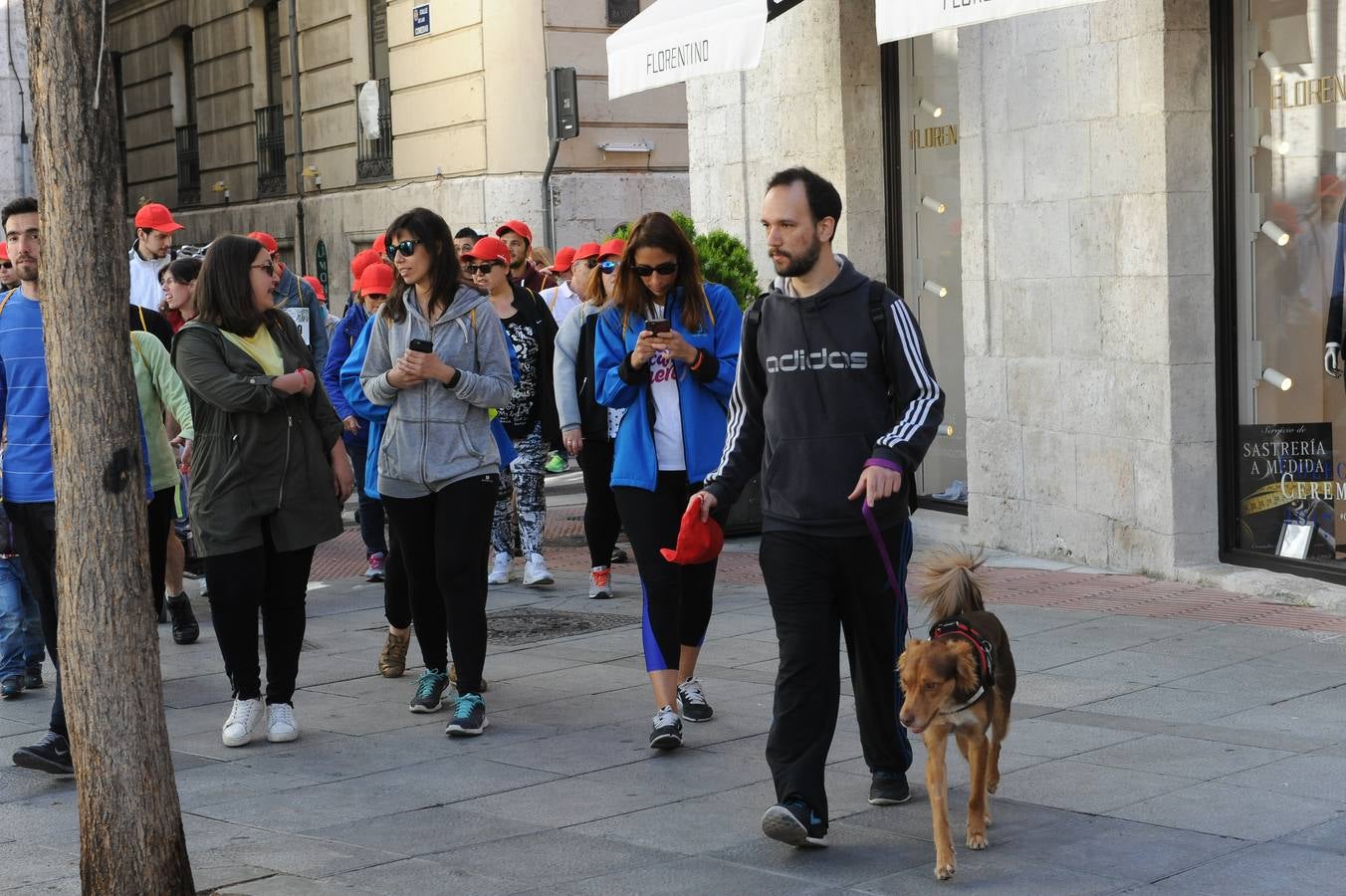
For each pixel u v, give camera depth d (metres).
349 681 8.41
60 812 6.29
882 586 5.50
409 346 7.15
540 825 5.79
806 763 5.32
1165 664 7.82
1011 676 5.65
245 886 5.17
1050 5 8.04
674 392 6.91
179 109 32.41
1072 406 10.63
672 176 24.00
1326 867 4.98
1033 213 10.86
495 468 7.40
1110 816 5.57
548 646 9.03
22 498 7.06
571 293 14.34
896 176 12.89
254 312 7.13
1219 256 9.81
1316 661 7.76
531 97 22.95
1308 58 9.34
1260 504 9.84
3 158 21.69
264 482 7.08
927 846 5.39
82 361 4.80
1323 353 9.42
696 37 10.94
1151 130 9.76
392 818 5.94
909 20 8.82
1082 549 10.65
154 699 4.95
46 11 4.73
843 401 5.42
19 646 8.23
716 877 5.16
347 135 26.62
